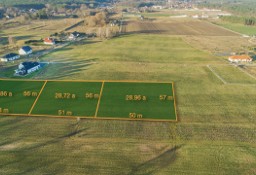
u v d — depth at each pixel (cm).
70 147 3638
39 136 3894
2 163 3297
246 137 3909
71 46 9431
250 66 7225
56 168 3222
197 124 4253
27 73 6353
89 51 8669
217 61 7656
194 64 7350
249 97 5234
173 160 3384
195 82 5981
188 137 3903
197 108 4769
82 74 6375
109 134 3966
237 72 6681
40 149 3584
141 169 3219
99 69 6781
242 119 4412
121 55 8194
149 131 4050
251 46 9619
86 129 4091
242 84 5878
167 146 3678
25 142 3744
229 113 4603
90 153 3512
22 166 3250
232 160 3394
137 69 6831
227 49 9162
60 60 7612
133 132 4019
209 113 4597
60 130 4056
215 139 3853
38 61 7462
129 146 3675
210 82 5988
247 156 3472
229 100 5097
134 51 8725
